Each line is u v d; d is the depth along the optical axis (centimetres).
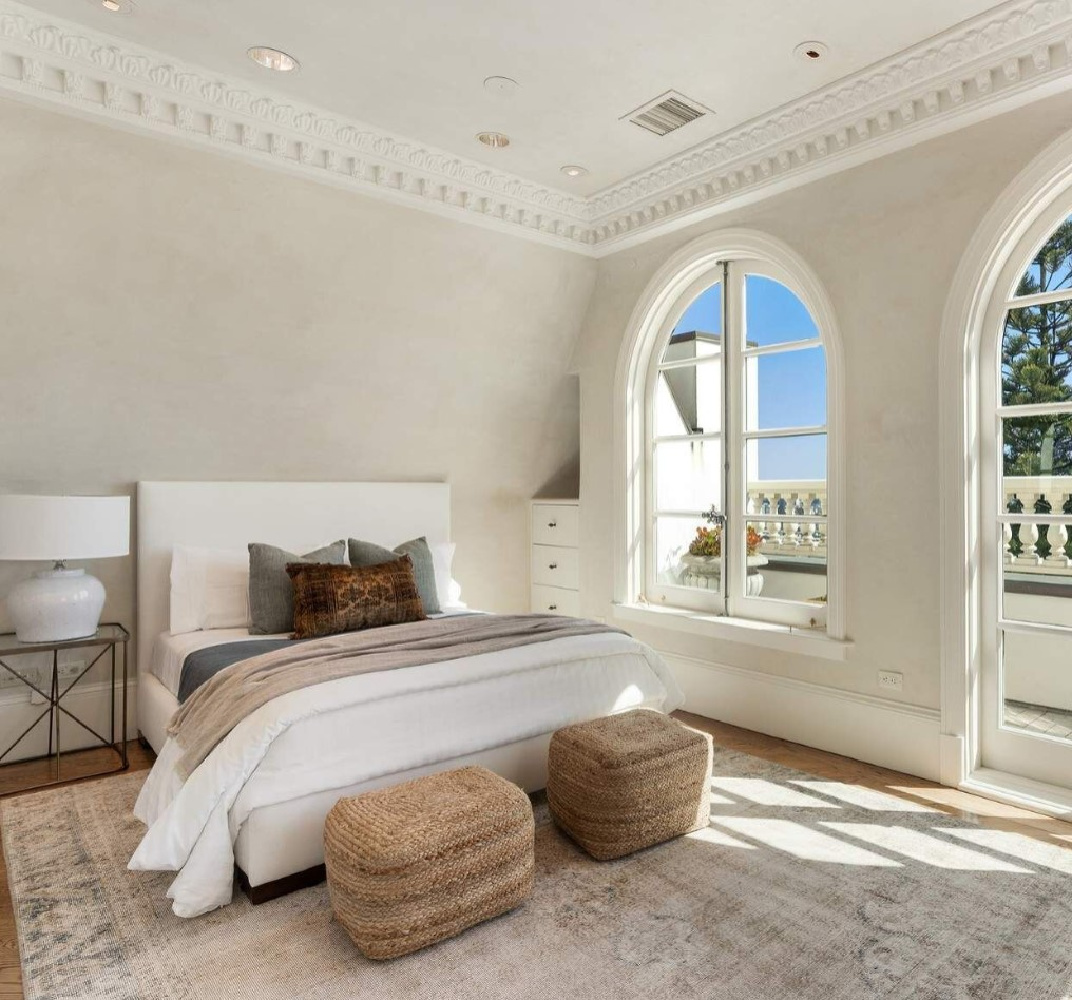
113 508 299
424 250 373
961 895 211
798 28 255
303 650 254
